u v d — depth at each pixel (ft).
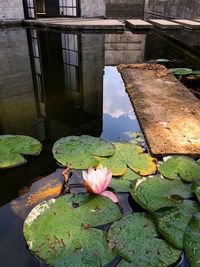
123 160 2.46
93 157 2.48
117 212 1.83
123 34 12.61
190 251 1.49
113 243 1.59
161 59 7.52
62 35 11.78
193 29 12.26
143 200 1.90
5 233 1.74
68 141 2.75
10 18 14.25
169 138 3.01
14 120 3.76
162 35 12.13
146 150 2.83
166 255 1.50
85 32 12.94
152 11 22.29
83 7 16.96
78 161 2.43
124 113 3.89
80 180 2.25
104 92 4.90
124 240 1.60
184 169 2.28
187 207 1.83
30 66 6.76
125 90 4.94
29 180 2.26
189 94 4.45
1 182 2.24
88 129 3.42
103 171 1.94
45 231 1.68
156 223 1.70
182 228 1.65
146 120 3.48
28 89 5.13
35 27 14.17
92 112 4.00
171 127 3.28
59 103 4.43
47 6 18.17
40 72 6.26
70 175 2.31
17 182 2.24
